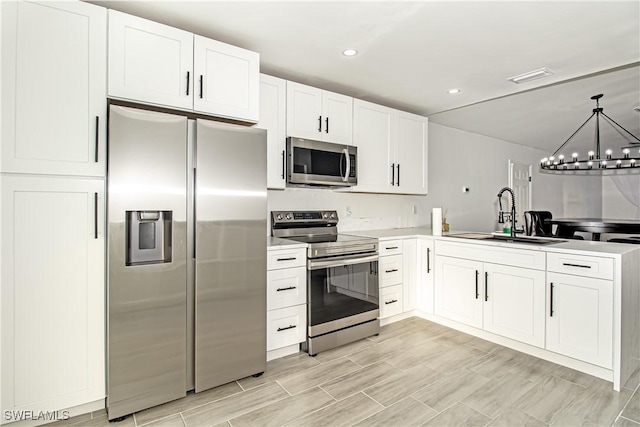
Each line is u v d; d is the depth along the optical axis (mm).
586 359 2240
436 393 2068
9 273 1609
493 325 2779
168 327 1939
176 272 1959
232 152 2148
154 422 1798
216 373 2107
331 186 3234
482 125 4734
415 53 2561
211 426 1765
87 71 1768
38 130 1653
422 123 3936
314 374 2314
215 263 2086
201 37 2129
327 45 2453
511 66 2785
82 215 1766
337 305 2748
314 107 3000
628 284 2205
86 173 1768
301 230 3248
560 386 2133
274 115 2766
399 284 3277
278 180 2793
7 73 1581
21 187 1625
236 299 2178
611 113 4203
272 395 2059
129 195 1806
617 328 2096
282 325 2508
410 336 2965
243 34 2299
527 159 6215
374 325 2973
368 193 3764
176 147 1951
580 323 2268
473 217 5133
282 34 2299
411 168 3811
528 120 4504
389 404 1957
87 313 1785
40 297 1676
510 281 2662
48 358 1700
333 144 3043
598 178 8219
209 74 2158
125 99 1869
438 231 3320
